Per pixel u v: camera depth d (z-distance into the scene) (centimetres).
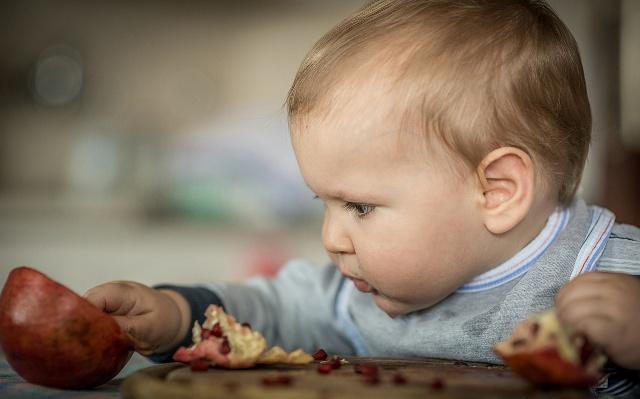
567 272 80
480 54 80
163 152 186
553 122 81
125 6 202
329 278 92
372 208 79
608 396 73
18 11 199
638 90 158
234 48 206
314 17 204
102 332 74
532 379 68
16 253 164
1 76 199
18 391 74
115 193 182
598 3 172
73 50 201
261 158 172
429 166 79
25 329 72
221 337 74
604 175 159
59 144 201
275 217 170
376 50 80
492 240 81
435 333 83
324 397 66
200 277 165
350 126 79
